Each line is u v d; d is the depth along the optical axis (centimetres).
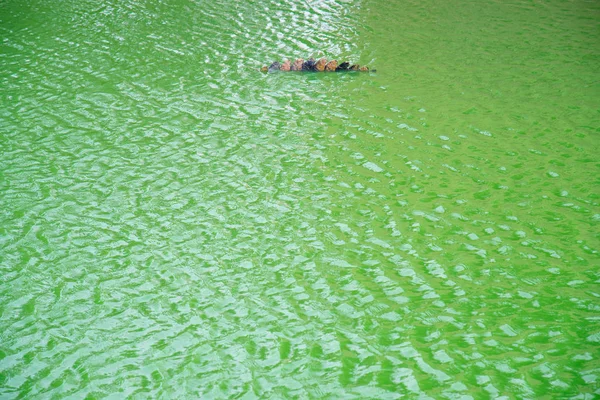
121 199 1986
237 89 2755
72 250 1748
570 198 1902
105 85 2803
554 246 1692
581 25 3372
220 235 1805
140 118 2509
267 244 1758
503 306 1484
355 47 3181
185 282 1616
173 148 2286
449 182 2017
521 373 1289
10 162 2197
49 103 2634
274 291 1574
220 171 2133
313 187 2023
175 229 1838
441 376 1293
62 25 3562
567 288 1531
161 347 1406
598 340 1365
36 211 1927
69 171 2144
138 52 3169
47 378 1323
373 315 1479
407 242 1742
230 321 1479
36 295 1576
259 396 1264
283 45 3231
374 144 2269
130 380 1316
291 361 1354
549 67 2848
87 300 1559
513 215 1836
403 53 3088
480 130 2330
